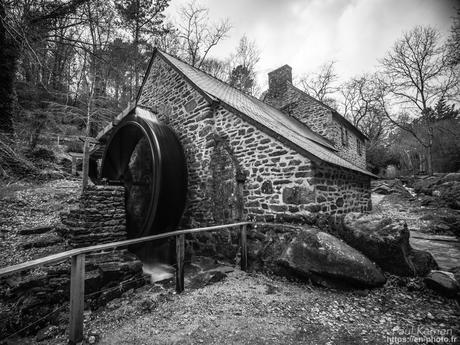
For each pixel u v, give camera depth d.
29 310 2.52
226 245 4.67
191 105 6.20
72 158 9.23
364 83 18.72
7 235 4.25
